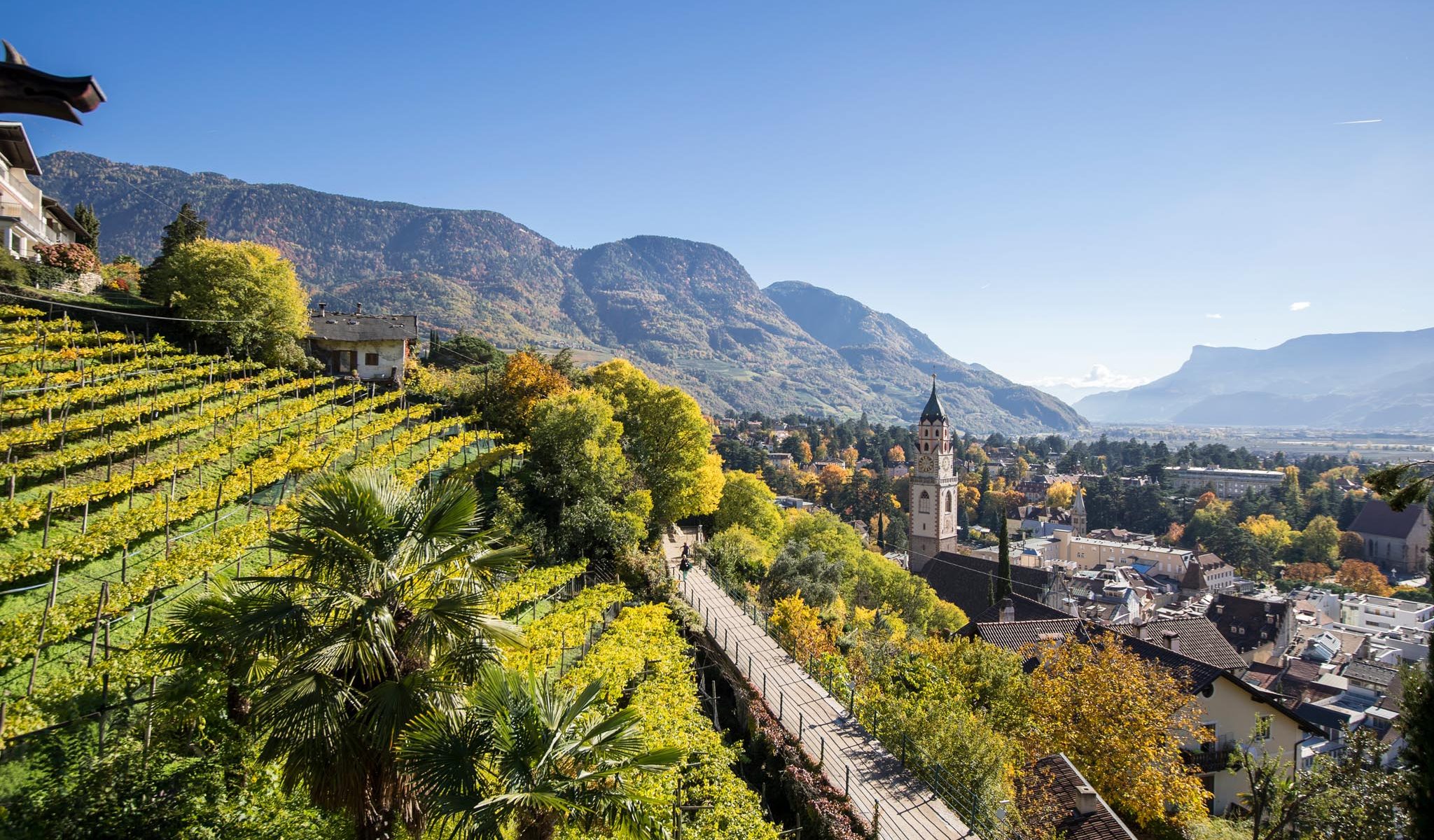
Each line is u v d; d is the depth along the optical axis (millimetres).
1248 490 188750
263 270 49500
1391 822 19922
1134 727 27500
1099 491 185125
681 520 70938
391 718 11508
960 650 34188
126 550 23094
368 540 13109
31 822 13430
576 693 14352
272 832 15109
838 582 53281
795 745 24312
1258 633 88500
